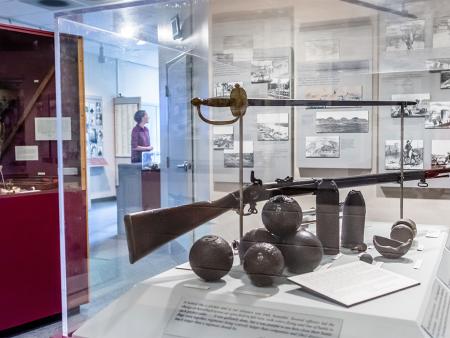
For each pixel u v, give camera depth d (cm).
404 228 129
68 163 157
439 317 95
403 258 121
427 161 151
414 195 153
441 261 121
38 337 216
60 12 146
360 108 150
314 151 151
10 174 250
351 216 126
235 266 112
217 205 122
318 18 165
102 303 129
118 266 144
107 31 161
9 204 214
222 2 169
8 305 218
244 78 168
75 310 130
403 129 151
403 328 86
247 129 153
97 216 163
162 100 178
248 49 168
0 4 281
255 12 167
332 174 150
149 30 172
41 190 230
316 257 109
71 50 151
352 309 92
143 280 120
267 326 93
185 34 176
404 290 101
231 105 119
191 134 168
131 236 103
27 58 240
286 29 167
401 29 156
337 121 150
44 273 228
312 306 94
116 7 153
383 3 157
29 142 248
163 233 110
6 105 246
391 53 158
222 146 155
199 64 175
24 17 305
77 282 143
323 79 165
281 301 97
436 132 151
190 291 105
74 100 156
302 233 109
